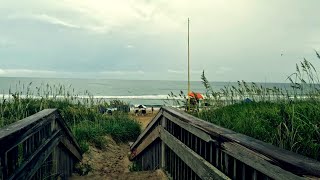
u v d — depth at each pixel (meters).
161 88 143.38
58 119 4.93
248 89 6.33
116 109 14.98
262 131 3.65
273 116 4.17
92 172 6.97
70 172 6.28
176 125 4.71
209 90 6.59
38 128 3.58
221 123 4.77
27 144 3.33
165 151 5.41
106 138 10.12
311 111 3.85
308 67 4.91
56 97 11.83
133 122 12.60
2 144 2.34
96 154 8.46
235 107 5.88
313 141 3.11
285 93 5.32
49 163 4.43
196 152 3.66
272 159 1.91
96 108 13.09
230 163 2.74
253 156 2.17
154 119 6.11
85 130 9.43
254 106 5.52
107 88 133.75
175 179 4.72
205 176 3.18
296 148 3.05
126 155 9.26
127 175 5.50
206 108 6.33
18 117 7.08
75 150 6.58
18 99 8.63
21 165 2.95
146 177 5.32
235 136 2.65
